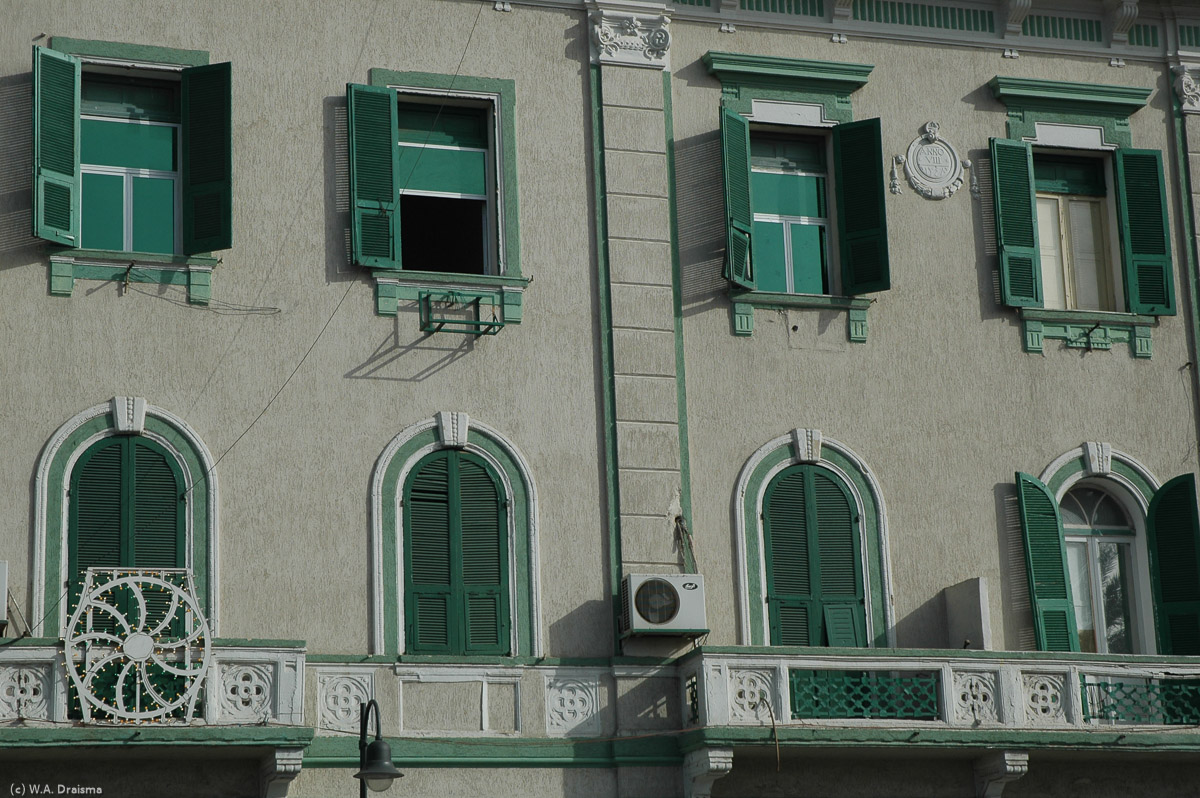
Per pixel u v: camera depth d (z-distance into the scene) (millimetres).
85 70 27328
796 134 30344
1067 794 27938
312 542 26500
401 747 25906
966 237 30344
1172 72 31672
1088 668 27484
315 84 28172
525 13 29281
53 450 25844
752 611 27938
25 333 26141
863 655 26688
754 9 30297
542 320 28141
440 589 26906
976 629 27953
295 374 27000
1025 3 31094
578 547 27500
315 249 27547
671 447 28109
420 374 27484
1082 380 30219
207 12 27953
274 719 24750
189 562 25984
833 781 27188
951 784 27500
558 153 28844
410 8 28812
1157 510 29578
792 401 28906
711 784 26469
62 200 26438
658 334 28500
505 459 27516
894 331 29609
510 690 26672
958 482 29234
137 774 25000
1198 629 29031
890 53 30812
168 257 26797
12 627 25188
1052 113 31266
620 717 26859
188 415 26484
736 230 28969
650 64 29531
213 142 27250
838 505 28719
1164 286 30812
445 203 28656
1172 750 27328
